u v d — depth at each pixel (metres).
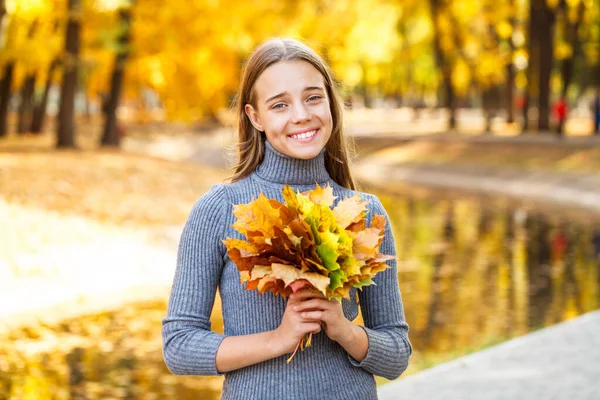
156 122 58.94
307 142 2.43
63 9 25.47
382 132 44.53
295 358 2.35
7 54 23.91
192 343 2.33
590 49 37.66
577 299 10.84
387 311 2.53
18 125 37.12
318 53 2.64
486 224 19.38
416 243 16.38
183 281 2.42
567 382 6.14
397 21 38.16
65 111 26.12
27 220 13.45
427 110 76.38
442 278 12.50
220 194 2.47
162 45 27.22
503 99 55.34
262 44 2.51
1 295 10.57
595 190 24.34
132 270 12.40
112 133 30.34
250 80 2.48
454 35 38.16
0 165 18.66
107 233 13.95
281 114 2.43
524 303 10.62
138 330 9.28
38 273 11.48
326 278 2.08
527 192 26.55
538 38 34.38
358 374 2.42
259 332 2.36
